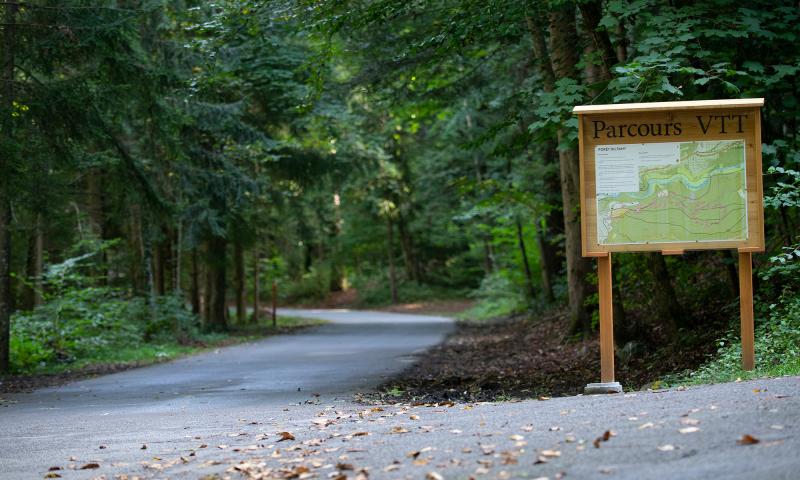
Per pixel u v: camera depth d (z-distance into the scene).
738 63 11.95
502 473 5.49
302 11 14.79
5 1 16.70
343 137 29.91
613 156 9.77
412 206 57.34
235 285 39.78
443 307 57.09
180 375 17.38
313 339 28.81
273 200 33.00
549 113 11.83
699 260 18.89
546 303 30.19
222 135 28.02
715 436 5.85
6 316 18.36
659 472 5.18
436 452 6.40
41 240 26.41
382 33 19.28
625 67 10.73
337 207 64.94
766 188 12.79
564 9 13.89
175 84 19.27
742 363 9.93
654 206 9.72
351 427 8.45
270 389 14.27
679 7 12.67
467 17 13.12
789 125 13.69
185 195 27.98
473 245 46.41
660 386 10.93
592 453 5.79
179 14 22.30
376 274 66.75
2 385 16.20
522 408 8.46
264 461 6.83
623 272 17.02
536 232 28.97
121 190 20.25
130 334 23.64
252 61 25.89
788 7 11.52
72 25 16.80
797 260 12.20
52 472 6.94
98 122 17.83
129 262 30.92
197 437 8.62
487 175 34.69
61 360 20.55
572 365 16.27
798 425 5.88
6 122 16.38
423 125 46.69
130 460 7.40
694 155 9.68
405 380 15.21
